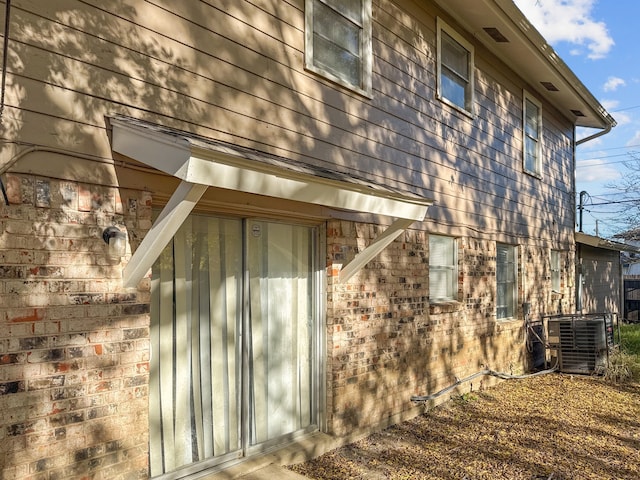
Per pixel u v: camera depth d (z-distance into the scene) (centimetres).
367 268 539
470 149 748
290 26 457
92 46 314
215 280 411
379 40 571
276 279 466
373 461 464
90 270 307
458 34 716
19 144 278
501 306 868
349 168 518
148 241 305
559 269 1118
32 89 285
